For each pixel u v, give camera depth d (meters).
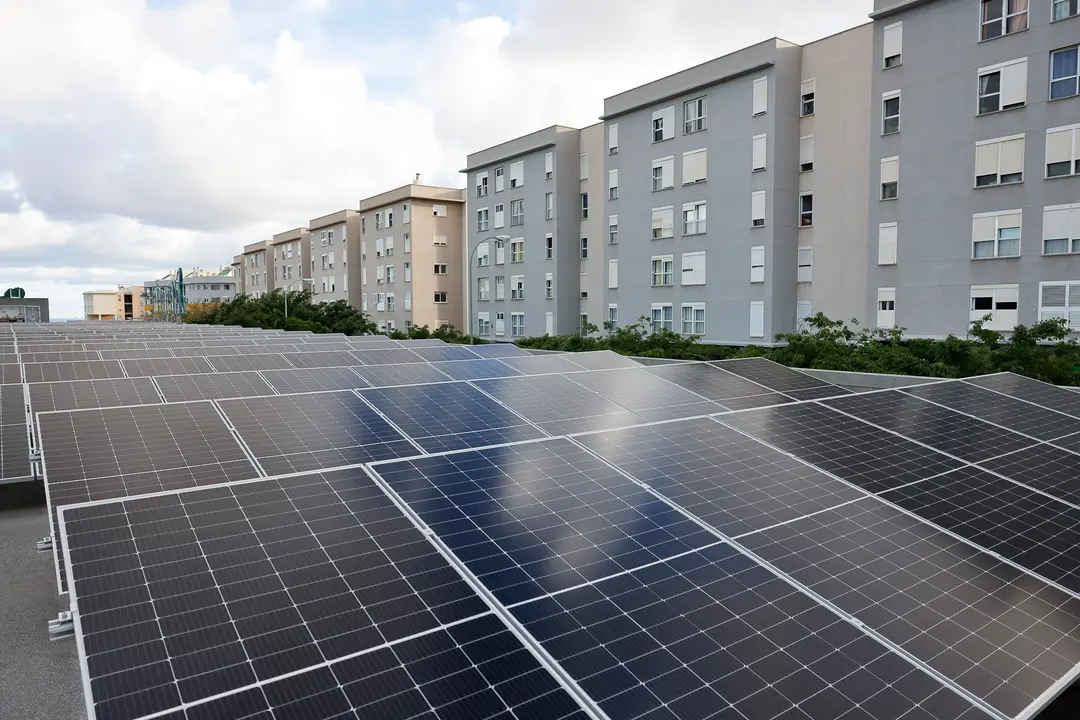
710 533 6.73
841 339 26.84
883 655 5.13
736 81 32.69
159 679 4.23
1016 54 23.64
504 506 6.93
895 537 7.08
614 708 4.36
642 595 5.60
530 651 4.81
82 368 15.73
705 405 11.58
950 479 8.88
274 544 5.80
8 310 103.69
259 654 4.52
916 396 12.98
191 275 158.38
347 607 5.09
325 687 4.30
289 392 12.55
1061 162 22.86
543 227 46.47
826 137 30.55
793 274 32.00
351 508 6.57
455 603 5.27
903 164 26.78
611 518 6.89
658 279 37.47
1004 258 24.25
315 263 83.25
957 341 19.88
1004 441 10.73
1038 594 6.26
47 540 6.89
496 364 15.68
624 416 10.60
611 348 30.94
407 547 5.98
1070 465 9.95
